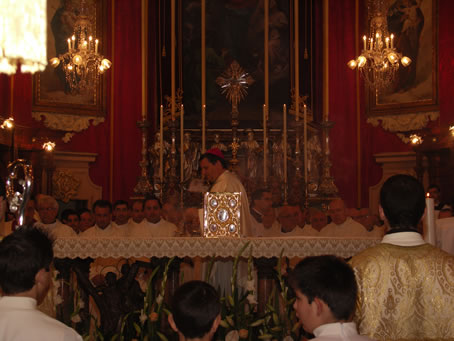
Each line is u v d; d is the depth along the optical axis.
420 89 12.82
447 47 12.07
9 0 2.46
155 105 13.26
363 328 2.57
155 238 3.94
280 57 13.59
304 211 9.81
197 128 13.13
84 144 12.88
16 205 3.27
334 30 13.67
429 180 11.14
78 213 7.29
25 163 3.34
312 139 12.20
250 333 3.86
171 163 11.28
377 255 2.62
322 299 2.15
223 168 5.28
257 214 7.19
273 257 4.09
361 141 13.45
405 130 12.95
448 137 10.61
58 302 3.89
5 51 2.46
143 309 3.93
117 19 13.37
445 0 12.20
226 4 13.79
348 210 7.56
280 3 13.67
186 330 2.52
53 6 12.58
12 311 2.17
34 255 2.22
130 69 13.34
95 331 4.06
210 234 4.32
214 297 2.56
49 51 12.52
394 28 13.16
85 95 12.95
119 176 13.03
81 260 4.11
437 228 4.50
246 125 13.16
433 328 2.53
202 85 12.66
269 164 12.12
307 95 13.43
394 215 2.68
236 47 13.66
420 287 2.57
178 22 13.60
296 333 3.93
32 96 12.26
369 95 13.43
